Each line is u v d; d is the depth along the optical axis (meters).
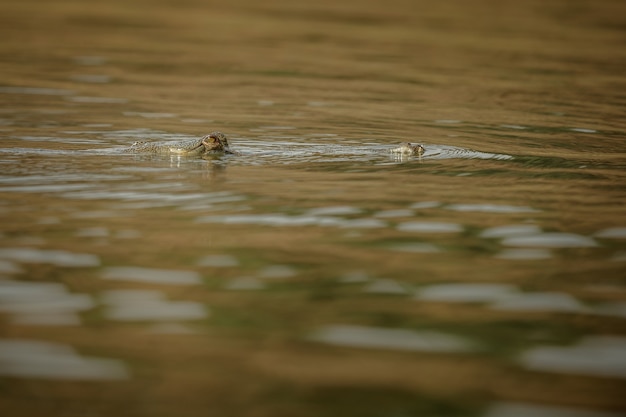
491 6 141.38
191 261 31.55
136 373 23.05
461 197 41.25
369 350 24.59
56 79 76.94
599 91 81.06
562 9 141.12
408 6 139.50
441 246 33.88
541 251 33.47
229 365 23.59
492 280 30.28
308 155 50.31
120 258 31.72
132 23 117.31
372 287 29.45
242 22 121.06
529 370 23.61
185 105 67.25
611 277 30.64
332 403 21.61
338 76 86.00
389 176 45.34
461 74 89.12
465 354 24.48
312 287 29.31
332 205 39.19
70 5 129.12
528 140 56.97
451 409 21.39
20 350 24.31
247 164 47.25
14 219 35.97
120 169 45.09
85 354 24.11
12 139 51.75
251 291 28.86
